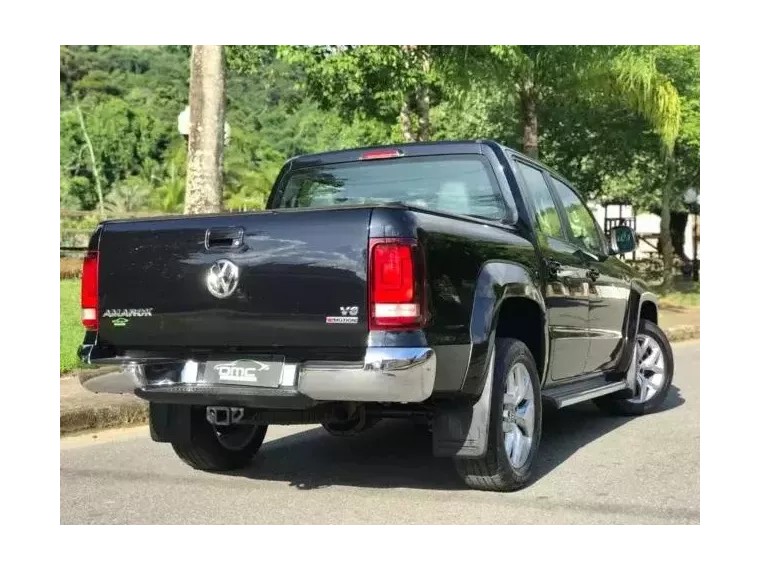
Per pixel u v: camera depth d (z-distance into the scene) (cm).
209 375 457
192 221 463
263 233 441
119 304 481
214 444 553
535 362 543
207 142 931
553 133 2169
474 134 2192
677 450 627
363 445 655
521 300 527
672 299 2277
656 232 3262
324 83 1245
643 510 471
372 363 409
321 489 520
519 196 563
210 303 453
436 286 431
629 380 741
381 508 476
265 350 448
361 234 420
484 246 486
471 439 475
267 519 458
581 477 545
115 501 497
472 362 457
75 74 6656
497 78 1556
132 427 741
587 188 2328
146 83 6925
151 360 471
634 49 1670
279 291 435
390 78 1249
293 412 488
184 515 468
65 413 700
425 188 585
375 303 414
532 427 522
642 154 2275
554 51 1561
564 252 614
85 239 2506
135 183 4203
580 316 624
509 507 476
